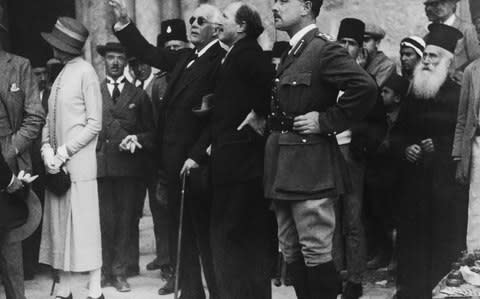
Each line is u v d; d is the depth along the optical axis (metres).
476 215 6.59
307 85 5.54
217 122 6.41
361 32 7.87
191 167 6.61
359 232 7.25
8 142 7.01
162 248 8.24
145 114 8.20
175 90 6.97
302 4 5.66
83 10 9.77
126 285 7.89
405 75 7.89
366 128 7.08
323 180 5.53
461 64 7.06
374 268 8.26
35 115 7.09
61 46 7.18
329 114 5.48
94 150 7.26
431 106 6.79
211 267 6.88
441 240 6.74
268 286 6.56
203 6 6.98
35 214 6.96
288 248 5.81
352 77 5.45
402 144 6.81
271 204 5.94
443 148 6.75
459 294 5.30
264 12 9.70
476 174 6.59
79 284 8.09
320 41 5.59
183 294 7.08
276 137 5.67
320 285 5.59
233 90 6.34
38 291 7.98
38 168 8.34
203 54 6.93
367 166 7.20
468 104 6.65
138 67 8.80
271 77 6.28
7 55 7.12
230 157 6.32
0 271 7.18
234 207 6.35
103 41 9.65
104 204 8.08
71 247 7.18
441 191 6.75
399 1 9.54
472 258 5.85
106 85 8.23
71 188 7.17
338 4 9.70
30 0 11.20
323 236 5.58
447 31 6.96
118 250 7.98
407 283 6.70
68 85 7.17
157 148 7.07
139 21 9.64
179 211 6.96
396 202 6.83
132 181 8.13
